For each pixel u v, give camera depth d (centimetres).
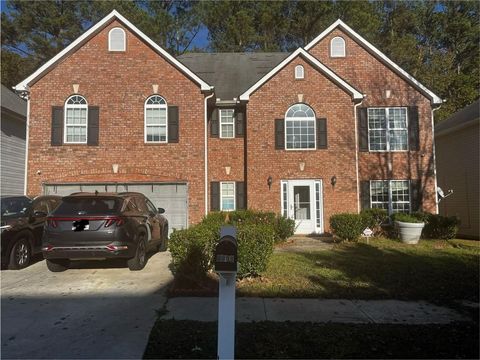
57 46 3222
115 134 1628
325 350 515
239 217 1447
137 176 1617
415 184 1839
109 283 862
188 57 2220
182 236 830
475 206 1859
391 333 574
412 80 1880
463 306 702
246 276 865
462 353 510
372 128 1872
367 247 1316
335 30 1950
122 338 562
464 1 3659
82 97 1642
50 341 553
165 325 605
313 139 1745
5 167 1881
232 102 1809
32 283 863
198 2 3428
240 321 620
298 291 779
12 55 3059
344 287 809
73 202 935
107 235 896
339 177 1728
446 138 2102
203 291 786
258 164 1733
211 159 1834
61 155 1614
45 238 901
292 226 1484
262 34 3347
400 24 3628
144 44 1662
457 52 3659
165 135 1639
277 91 1756
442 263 1043
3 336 571
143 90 1647
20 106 2044
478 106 2009
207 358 500
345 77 1914
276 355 501
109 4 3177
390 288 805
